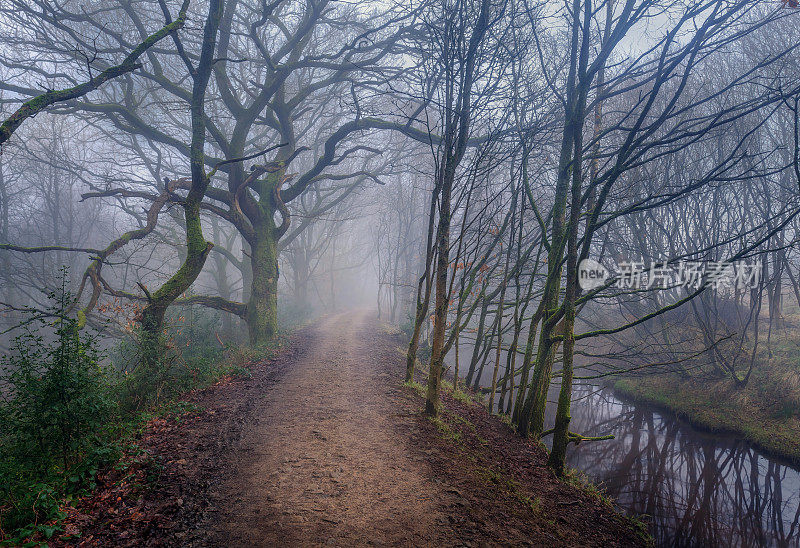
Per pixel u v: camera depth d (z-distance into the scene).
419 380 12.17
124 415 7.73
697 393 15.02
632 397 16.45
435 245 10.14
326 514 4.86
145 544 4.04
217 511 4.78
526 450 8.28
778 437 11.57
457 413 9.50
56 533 4.04
